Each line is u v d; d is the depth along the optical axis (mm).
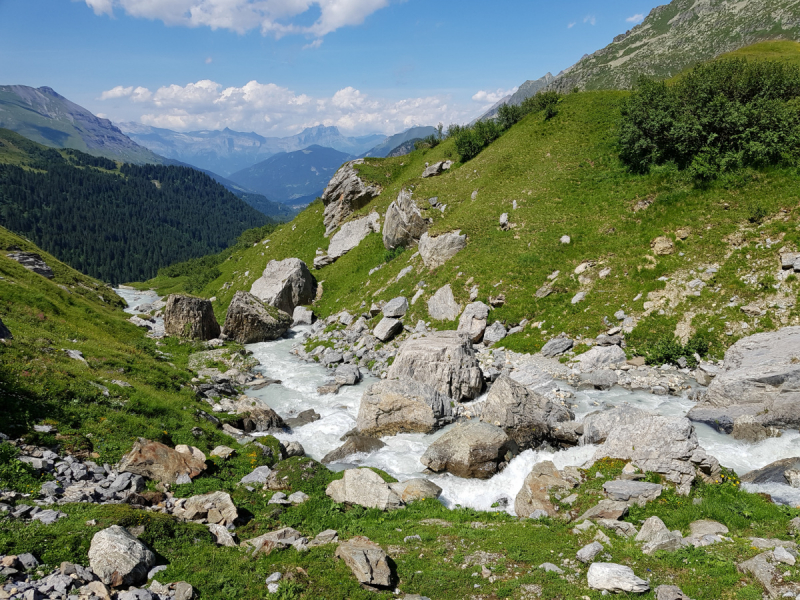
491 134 68438
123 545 11562
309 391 34469
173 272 155625
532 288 39406
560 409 24906
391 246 59219
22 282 43375
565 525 15148
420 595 11875
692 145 42031
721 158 39406
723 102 40469
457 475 20641
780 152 37031
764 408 22016
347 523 16422
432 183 60688
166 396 26266
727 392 23406
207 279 103312
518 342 35656
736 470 18656
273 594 11500
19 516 12812
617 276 37125
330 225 77688
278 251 82125
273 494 18391
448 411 26672
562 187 49062
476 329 37531
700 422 23594
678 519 14406
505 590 11766
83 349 28906
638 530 13930
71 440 18234
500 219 47500
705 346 29828
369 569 12305
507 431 23750
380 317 45250
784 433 20781
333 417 28906
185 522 14492
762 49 75438
